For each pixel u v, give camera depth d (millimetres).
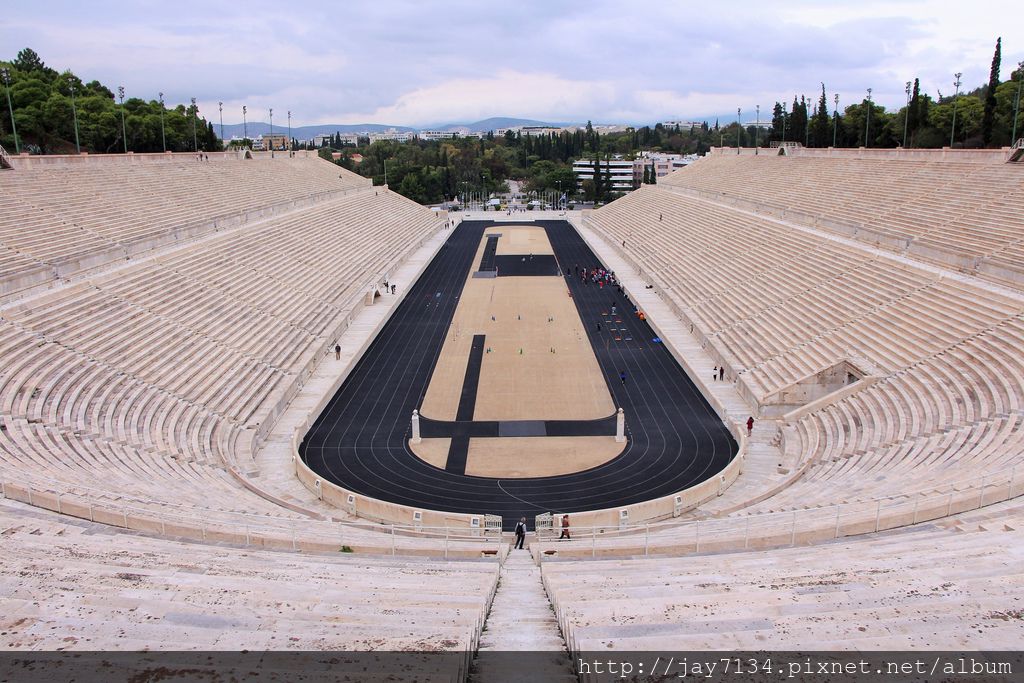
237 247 66625
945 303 44562
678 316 66312
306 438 42094
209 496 29016
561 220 152000
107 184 68562
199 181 84375
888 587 15406
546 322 68125
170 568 17812
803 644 12273
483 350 59500
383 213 117000
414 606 15703
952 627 12914
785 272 62969
